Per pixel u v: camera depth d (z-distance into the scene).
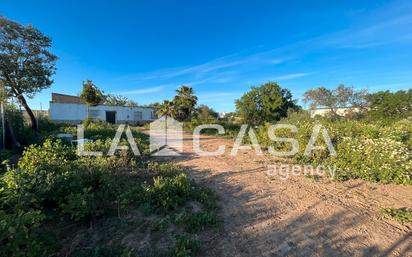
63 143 10.08
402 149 7.20
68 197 4.00
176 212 4.41
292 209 4.78
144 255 3.24
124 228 3.86
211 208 4.67
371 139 8.14
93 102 27.33
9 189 3.86
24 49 15.04
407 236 3.85
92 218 3.99
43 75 15.82
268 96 22.00
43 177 4.50
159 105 33.38
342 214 4.58
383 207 4.88
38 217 2.92
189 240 3.47
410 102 21.34
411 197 5.39
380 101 23.34
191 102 31.33
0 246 2.48
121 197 4.65
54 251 3.18
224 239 3.70
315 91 29.50
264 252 3.41
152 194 4.72
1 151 8.01
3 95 9.99
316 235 3.86
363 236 3.84
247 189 5.85
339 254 3.39
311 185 6.18
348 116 23.59
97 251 3.12
